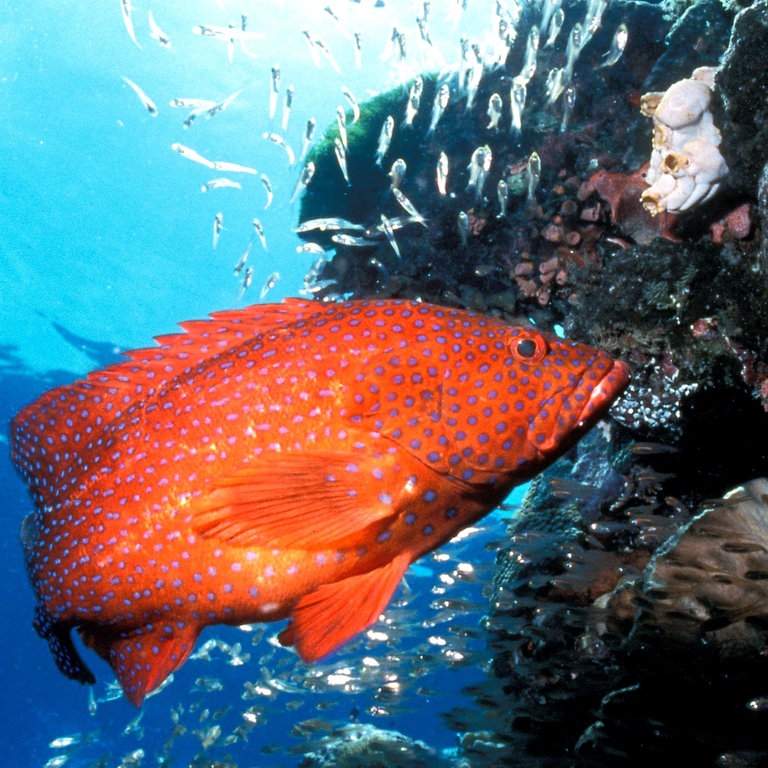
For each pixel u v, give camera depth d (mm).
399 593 859
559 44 897
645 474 617
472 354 361
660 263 636
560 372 358
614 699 521
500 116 896
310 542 342
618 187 765
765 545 431
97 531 388
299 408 364
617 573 676
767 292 562
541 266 812
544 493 839
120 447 392
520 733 756
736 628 441
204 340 402
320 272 1004
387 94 1053
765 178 509
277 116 3004
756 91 539
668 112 625
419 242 898
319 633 344
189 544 367
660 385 637
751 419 608
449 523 360
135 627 395
